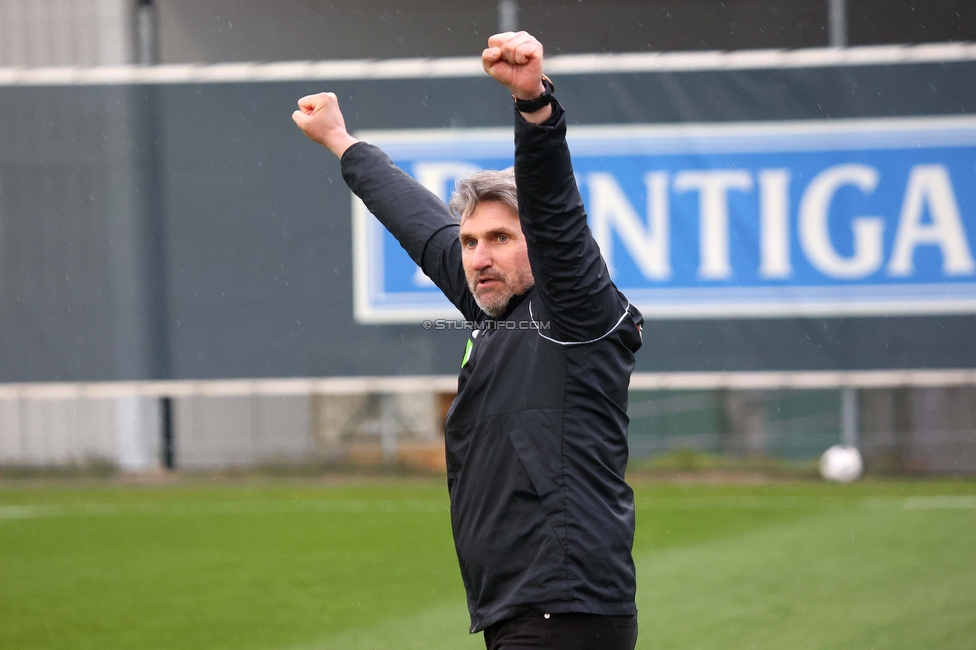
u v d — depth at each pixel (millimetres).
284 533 24125
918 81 28734
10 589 19266
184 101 29422
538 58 6484
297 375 29062
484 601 7457
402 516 26047
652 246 29078
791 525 24016
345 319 29109
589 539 7086
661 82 29203
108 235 29328
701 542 22453
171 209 29328
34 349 29156
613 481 7316
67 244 29344
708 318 28906
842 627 16094
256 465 33844
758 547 21828
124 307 29234
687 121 29109
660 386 28922
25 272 29312
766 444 33719
